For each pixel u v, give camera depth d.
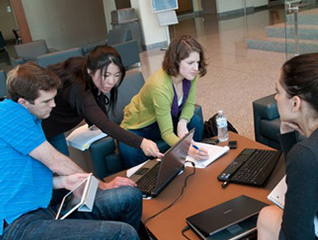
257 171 1.77
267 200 1.56
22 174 1.47
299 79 1.05
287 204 1.04
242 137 2.28
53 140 2.40
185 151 1.89
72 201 1.61
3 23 11.56
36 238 1.38
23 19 10.45
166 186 1.83
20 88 1.48
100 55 1.83
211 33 9.41
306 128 1.11
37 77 1.50
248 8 11.82
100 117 1.94
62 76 1.98
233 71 5.55
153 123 2.57
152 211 1.65
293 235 1.04
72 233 1.39
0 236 1.41
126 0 11.10
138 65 7.16
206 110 4.10
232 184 1.74
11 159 1.45
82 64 1.97
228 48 7.24
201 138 2.78
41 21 11.45
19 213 1.43
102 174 2.69
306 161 0.98
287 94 1.10
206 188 1.75
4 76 5.11
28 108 1.55
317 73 1.02
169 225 1.52
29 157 1.51
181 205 1.65
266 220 1.25
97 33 12.26
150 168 2.05
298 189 1.00
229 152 2.08
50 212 1.54
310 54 1.09
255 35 7.46
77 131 2.86
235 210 1.46
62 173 1.63
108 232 1.40
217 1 11.90
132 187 1.71
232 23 10.29
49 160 1.56
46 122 2.16
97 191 1.74
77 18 11.88
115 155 2.65
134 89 3.09
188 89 2.41
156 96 2.23
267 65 5.57
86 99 1.94
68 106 2.10
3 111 1.46
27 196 1.46
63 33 11.81
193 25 11.61
